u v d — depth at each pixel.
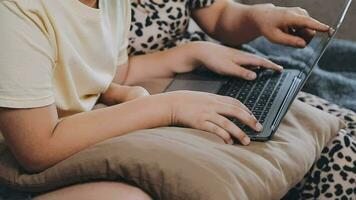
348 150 1.17
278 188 0.90
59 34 0.94
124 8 1.26
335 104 1.45
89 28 1.04
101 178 0.85
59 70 0.98
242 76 1.27
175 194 0.79
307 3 1.75
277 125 1.03
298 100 1.27
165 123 0.98
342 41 1.79
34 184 0.90
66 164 0.86
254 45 1.72
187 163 0.81
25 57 0.86
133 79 1.37
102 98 1.21
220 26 1.55
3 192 1.00
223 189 0.78
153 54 1.43
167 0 1.45
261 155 0.94
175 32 1.50
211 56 1.33
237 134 0.96
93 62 1.09
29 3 0.87
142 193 0.82
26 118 0.88
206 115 0.97
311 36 1.37
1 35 0.84
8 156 0.98
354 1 1.98
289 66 1.47
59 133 0.91
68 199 0.83
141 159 0.81
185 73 1.38
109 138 0.92
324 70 1.72
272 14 1.39
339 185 1.15
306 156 1.01
